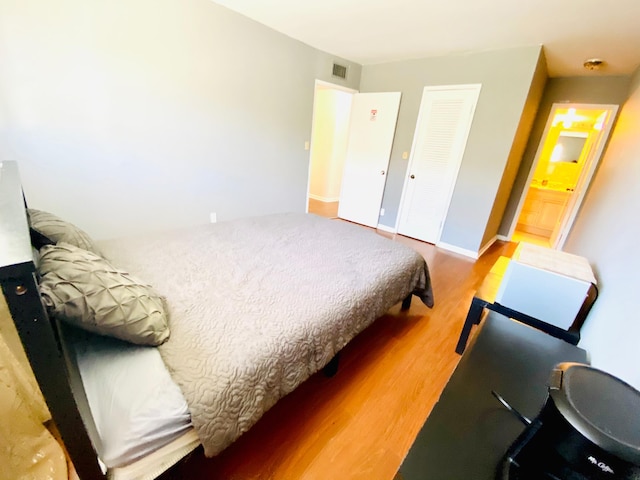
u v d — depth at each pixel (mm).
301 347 1050
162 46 2328
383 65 3885
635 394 553
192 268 1415
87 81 2061
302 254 1720
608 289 1251
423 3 2191
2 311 780
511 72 2951
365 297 1402
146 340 878
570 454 524
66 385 620
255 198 3453
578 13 2104
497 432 775
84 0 1924
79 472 686
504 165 3176
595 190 2861
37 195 2045
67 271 789
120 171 2381
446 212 3725
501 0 2051
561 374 609
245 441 1181
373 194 4395
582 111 4500
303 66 3369
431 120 3609
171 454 791
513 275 1478
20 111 1864
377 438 1237
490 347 1138
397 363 1690
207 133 2809
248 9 2574
